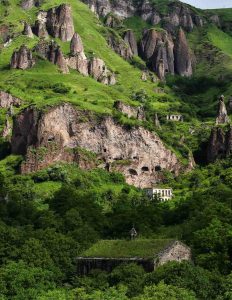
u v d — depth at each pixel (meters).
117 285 163.00
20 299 167.12
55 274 182.88
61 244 196.62
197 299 152.25
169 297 145.88
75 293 164.88
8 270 176.38
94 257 183.12
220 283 160.62
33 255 187.50
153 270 169.00
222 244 182.62
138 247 182.00
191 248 182.00
